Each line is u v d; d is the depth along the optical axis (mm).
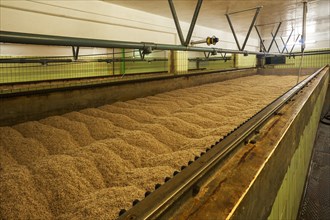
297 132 1653
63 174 1270
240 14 4891
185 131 1961
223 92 3863
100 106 2939
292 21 5754
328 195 2736
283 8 4445
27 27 2967
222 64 9406
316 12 4801
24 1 2887
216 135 1777
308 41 9250
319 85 3504
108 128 2086
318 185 2947
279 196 1205
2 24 2766
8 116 2176
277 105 1707
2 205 1069
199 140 1701
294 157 1616
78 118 2352
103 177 1305
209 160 820
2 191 1156
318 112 4133
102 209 954
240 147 1021
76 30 3451
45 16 3115
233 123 2043
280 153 1129
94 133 2012
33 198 1123
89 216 924
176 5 4016
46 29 3141
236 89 4156
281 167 1182
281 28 6836
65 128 2096
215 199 666
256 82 5191
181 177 714
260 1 3936
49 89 2451
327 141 4414
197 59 8258
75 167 1347
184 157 1400
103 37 3803
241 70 6559
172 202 602
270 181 978
